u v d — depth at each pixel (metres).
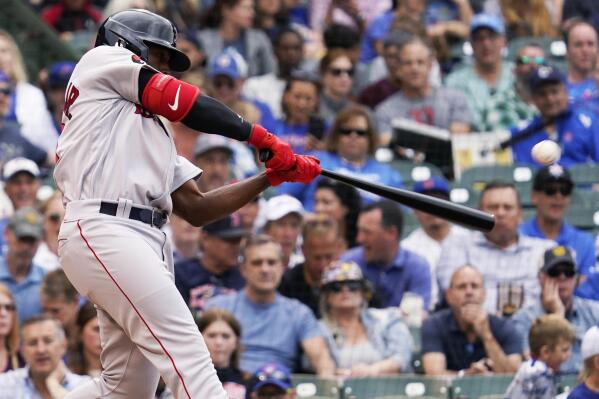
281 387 24.16
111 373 16.25
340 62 36.25
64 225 15.34
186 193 16.89
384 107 36.09
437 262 29.05
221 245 28.19
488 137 34.84
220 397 14.95
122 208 15.22
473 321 26.45
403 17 39.69
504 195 28.64
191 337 15.10
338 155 32.66
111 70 15.34
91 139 15.34
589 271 29.47
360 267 29.02
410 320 28.19
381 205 29.02
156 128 15.62
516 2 41.00
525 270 28.20
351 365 26.47
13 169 31.94
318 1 43.84
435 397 25.31
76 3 42.31
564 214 31.20
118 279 15.01
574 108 34.69
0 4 38.88
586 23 37.19
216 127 15.30
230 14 39.69
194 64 37.28
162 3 41.41
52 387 24.20
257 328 26.55
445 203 16.36
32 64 39.44
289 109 35.09
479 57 37.12
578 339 26.17
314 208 31.58
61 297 26.80
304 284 28.41
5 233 28.81
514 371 26.27
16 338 25.61
